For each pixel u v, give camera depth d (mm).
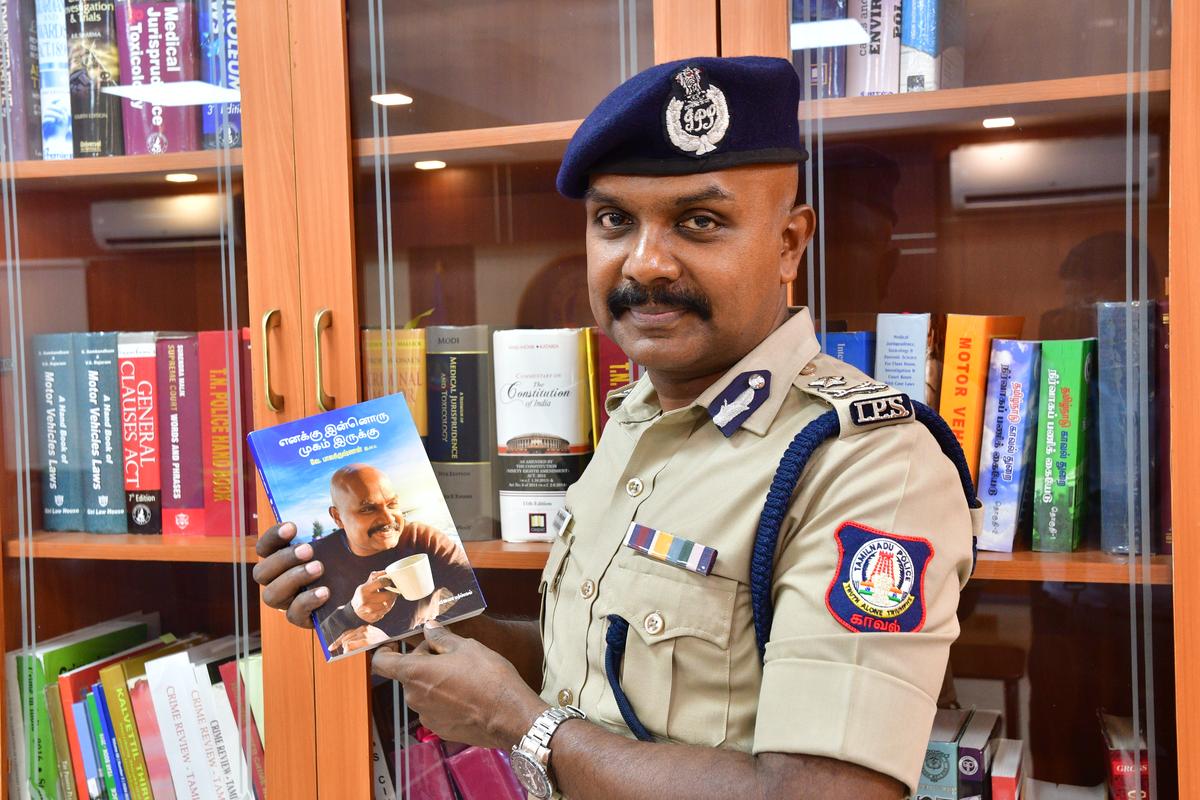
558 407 1233
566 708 820
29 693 1411
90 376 1383
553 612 959
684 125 780
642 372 1217
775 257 836
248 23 1271
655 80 787
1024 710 1096
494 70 1218
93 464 1390
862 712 701
